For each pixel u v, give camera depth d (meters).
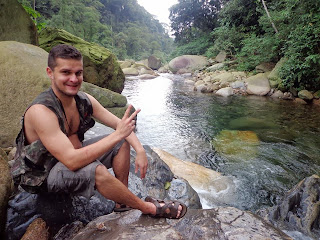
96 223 1.69
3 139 3.16
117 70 8.13
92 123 1.77
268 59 11.63
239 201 3.14
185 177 3.45
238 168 3.99
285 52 9.41
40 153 1.47
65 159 1.38
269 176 3.74
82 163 1.39
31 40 5.35
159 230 1.54
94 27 36.50
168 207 1.65
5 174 1.86
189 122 6.55
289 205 2.52
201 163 4.18
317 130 5.66
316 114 6.97
